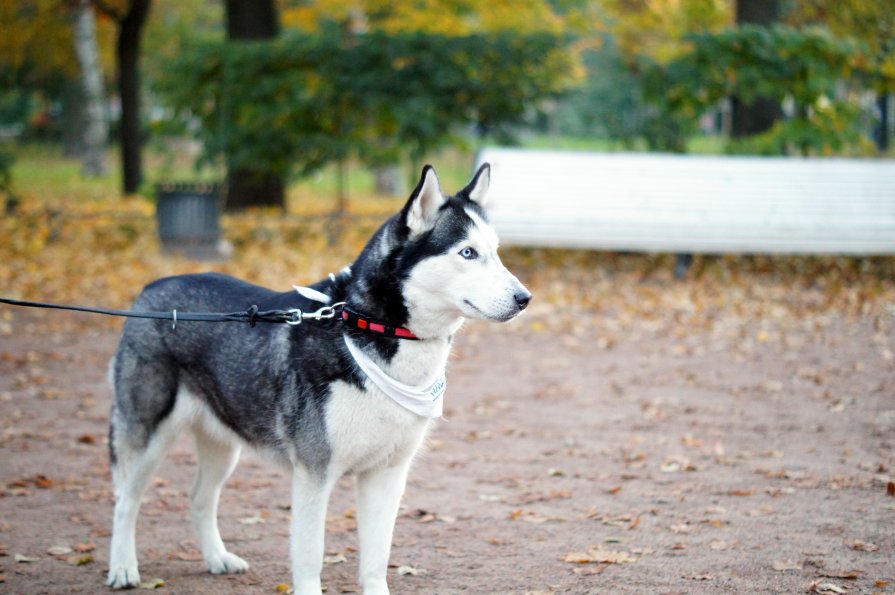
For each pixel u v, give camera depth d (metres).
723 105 19.38
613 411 7.50
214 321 4.27
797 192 13.13
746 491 5.59
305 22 23.28
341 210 16.22
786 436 6.79
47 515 5.31
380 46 15.46
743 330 10.30
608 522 5.16
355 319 3.84
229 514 5.43
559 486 5.81
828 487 5.67
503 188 13.12
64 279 12.36
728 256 14.48
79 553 4.79
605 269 13.64
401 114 14.92
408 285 3.80
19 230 15.33
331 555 4.85
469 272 3.83
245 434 4.22
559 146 33.78
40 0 23.89
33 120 46.75
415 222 3.83
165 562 4.73
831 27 17.19
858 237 12.74
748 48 15.10
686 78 15.12
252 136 15.77
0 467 6.11
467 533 5.05
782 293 12.19
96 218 15.78
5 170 17.98
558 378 8.54
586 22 21.52
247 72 15.60
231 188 17.42
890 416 7.25
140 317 4.24
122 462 4.45
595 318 10.97
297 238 15.23
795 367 8.83
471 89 15.31
